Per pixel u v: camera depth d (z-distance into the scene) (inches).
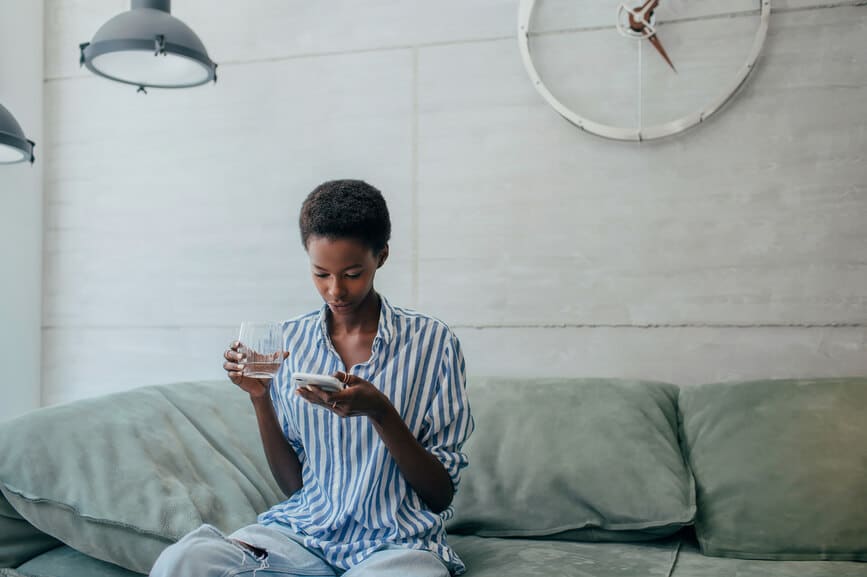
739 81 87.3
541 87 92.9
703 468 74.9
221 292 104.5
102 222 109.0
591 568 64.6
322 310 63.2
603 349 92.0
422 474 57.2
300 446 64.4
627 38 91.4
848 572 63.8
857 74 85.7
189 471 74.1
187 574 49.3
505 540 74.1
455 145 96.9
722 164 88.9
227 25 104.9
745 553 69.1
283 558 54.9
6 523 69.1
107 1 109.1
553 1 93.6
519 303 94.5
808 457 72.1
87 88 109.8
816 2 86.7
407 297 98.1
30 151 84.9
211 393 87.8
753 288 88.0
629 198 91.4
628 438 77.0
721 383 81.8
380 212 58.3
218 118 105.0
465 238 96.3
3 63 104.7
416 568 54.4
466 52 96.7
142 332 107.3
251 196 103.7
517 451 78.1
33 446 69.6
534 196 94.3
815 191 86.5
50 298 111.0
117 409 78.2
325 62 101.5
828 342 86.0
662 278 90.4
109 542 65.9
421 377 61.1
